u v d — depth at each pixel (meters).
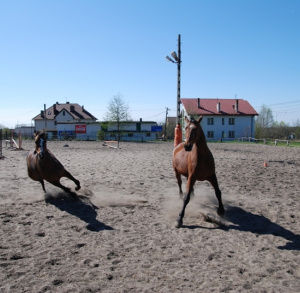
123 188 9.47
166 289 3.75
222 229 5.92
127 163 15.88
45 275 4.08
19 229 5.80
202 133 6.11
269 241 5.35
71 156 20.17
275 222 6.35
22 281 3.92
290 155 21.41
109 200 7.97
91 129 63.09
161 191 9.11
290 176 11.77
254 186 9.86
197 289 3.77
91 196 8.38
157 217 6.63
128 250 4.91
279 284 3.93
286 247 5.11
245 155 21.27
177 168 7.24
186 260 4.57
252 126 63.94
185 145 5.89
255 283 3.95
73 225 6.06
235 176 11.65
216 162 16.11
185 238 5.43
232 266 4.39
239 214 6.86
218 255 4.75
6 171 12.98
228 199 8.16
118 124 59.16
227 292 3.72
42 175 7.56
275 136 60.97
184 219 6.50
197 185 9.99
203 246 5.09
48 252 4.79
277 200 8.06
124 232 5.71
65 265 4.37
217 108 63.66
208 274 4.14
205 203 7.79
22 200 7.93
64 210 7.08
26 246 5.03
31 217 6.54
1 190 9.11
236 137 63.72
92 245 5.09
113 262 4.46
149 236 5.51
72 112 79.25
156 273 4.15
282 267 4.39
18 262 4.45
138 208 7.30
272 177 11.48
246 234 5.66
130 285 3.85
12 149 27.42
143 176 11.65
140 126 64.69
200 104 65.19
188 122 6.23
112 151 25.39
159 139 60.84
